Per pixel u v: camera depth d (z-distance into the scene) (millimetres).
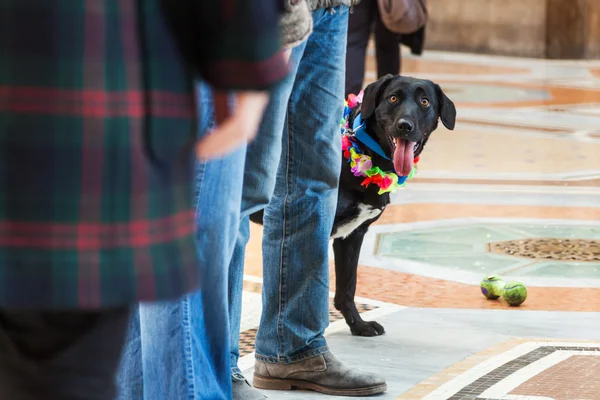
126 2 2295
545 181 14258
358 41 13930
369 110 7371
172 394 4297
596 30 33094
